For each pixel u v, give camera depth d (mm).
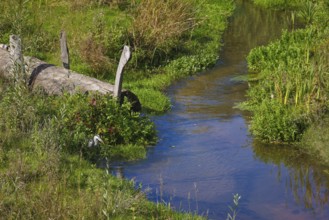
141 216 9211
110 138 12539
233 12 26375
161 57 18953
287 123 13297
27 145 11172
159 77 17781
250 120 14492
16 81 13031
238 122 14367
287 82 14508
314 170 11914
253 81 17500
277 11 26656
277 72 15547
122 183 10477
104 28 18859
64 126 11969
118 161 11891
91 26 19094
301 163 12219
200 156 12367
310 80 14062
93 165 10945
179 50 19766
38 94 13227
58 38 19047
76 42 18359
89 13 20953
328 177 11625
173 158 12227
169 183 11070
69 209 8938
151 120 14336
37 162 10414
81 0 21438
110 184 10078
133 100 13984
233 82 17531
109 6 21750
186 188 10914
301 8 25938
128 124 12852
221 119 14562
